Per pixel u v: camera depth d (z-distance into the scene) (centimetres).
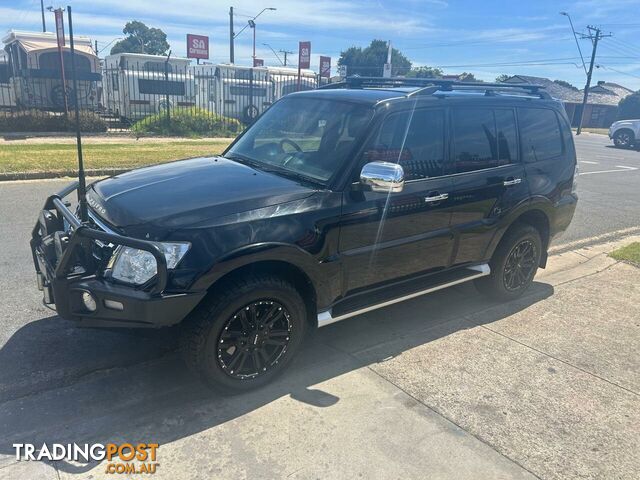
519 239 483
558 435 312
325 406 328
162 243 295
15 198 815
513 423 321
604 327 459
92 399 326
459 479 273
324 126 394
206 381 320
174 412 317
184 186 351
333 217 346
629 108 5994
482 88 477
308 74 2652
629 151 2517
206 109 2350
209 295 308
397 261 395
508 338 432
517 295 514
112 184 375
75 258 304
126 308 290
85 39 2027
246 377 333
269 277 324
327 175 361
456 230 426
